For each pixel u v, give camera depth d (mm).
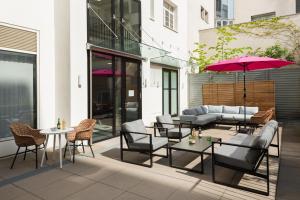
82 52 6078
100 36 6754
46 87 5891
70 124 5734
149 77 9125
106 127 6969
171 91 11266
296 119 10266
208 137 5375
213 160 3797
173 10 11539
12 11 5176
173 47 11070
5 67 5156
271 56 11312
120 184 3701
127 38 7934
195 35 13555
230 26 12523
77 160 4934
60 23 5910
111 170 4332
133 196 3295
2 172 4227
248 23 12031
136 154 5383
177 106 11805
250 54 11961
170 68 11102
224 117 8914
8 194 3385
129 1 8102
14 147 5227
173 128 6547
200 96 12477
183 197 3254
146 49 8469
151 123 9398
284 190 3438
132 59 8180
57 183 3752
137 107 8484
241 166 3559
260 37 11766
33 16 5586
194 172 4188
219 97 11273
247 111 9227
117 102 7449
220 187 3574
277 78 10609
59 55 5949
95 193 3396
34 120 5711
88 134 5004
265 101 10180
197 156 5137
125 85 7828
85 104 6156
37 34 5684
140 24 8695
